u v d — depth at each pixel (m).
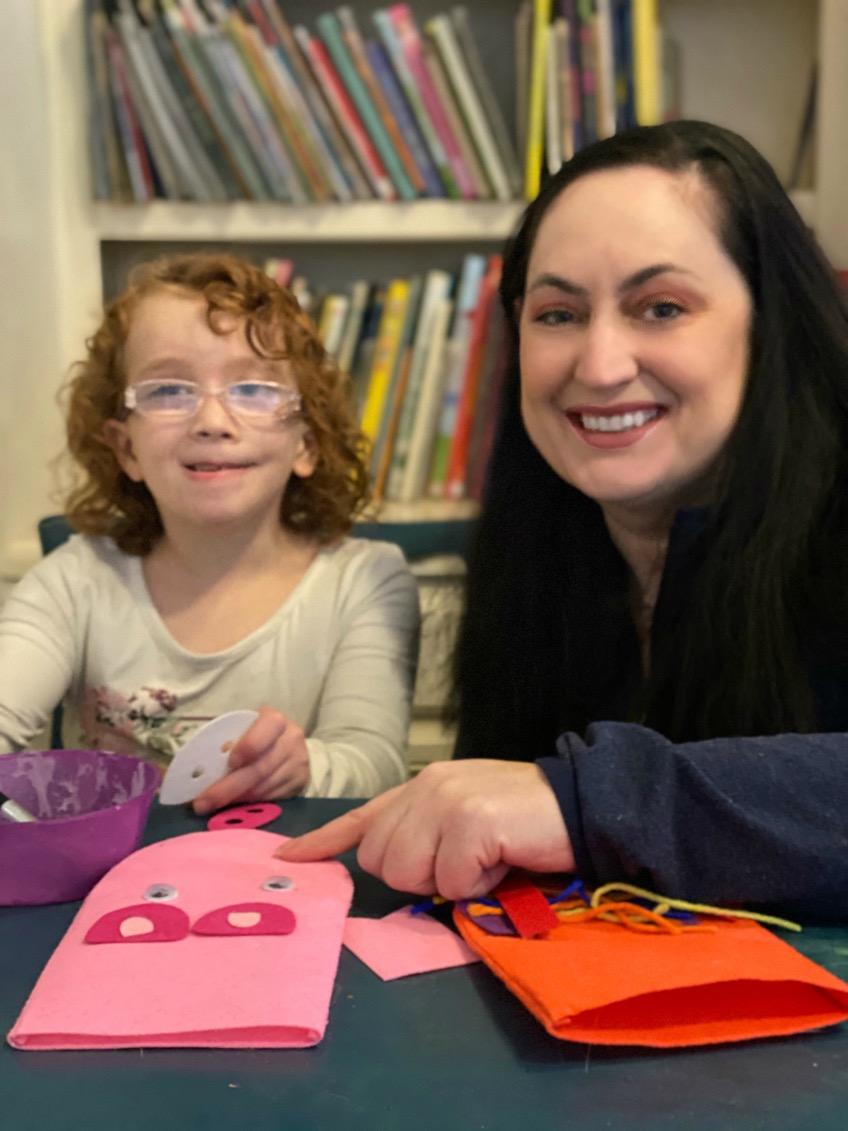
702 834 0.55
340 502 1.24
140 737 1.14
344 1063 0.42
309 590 1.17
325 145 1.63
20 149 1.61
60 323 1.66
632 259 0.77
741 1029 0.44
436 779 0.59
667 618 0.85
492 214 1.66
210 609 1.16
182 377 1.09
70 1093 0.40
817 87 1.71
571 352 0.81
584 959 0.47
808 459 0.81
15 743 1.04
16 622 1.12
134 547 1.20
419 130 1.64
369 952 0.51
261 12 1.60
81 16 1.60
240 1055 0.42
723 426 0.81
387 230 1.66
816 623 0.79
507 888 0.56
